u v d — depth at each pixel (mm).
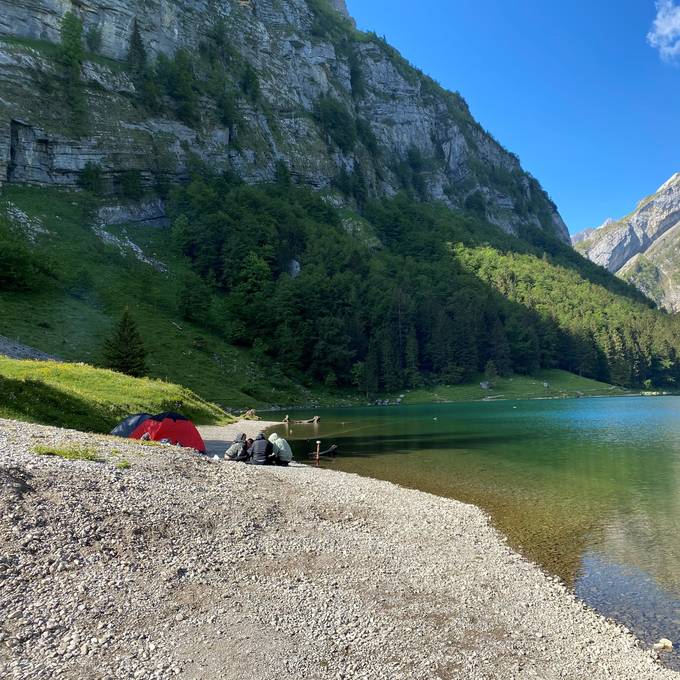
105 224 134875
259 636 9844
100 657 8594
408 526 18609
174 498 16422
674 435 48312
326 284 143875
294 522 17266
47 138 134000
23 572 10570
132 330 65438
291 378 120312
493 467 31578
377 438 47250
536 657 10094
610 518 20422
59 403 31312
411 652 9859
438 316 151000
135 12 183375
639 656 10391
